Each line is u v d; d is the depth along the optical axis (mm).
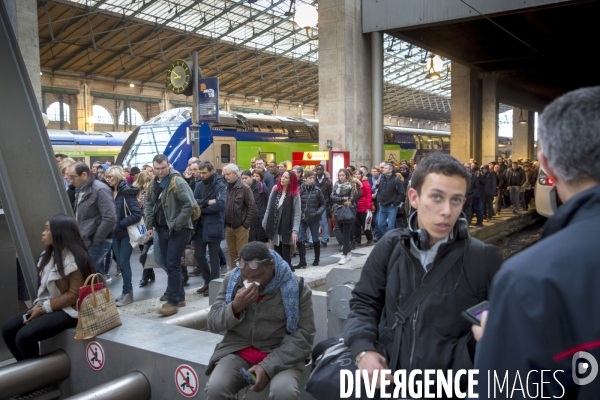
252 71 40656
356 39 14633
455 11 13039
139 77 36750
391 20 14250
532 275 1022
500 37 19000
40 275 4078
